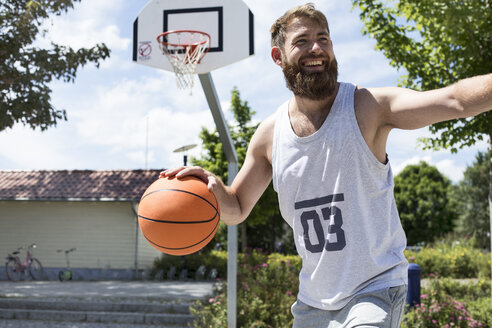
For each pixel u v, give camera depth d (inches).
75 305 392.8
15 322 370.0
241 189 96.3
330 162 76.9
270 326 257.6
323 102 79.3
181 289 525.0
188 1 247.8
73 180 732.0
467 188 1507.1
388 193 78.2
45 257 693.9
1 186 723.4
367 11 316.2
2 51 459.2
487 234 1441.9
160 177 92.4
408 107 70.0
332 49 79.0
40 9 473.1
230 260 251.0
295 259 663.1
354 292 76.2
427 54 324.2
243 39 240.8
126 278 684.7
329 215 77.6
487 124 287.4
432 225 1604.3
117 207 702.5
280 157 84.0
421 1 287.7
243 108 916.0
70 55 486.9
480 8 266.1
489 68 280.4
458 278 576.7
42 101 464.4
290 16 80.0
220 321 259.9
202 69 241.1
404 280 77.8
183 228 85.1
